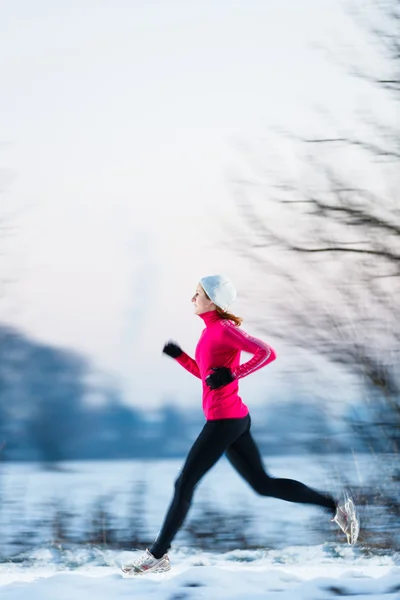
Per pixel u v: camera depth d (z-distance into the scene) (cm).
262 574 820
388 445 1417
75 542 1344
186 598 743
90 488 1731
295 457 1442
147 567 829
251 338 830
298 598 746
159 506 1516
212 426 834
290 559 1159
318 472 1388
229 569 862
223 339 837
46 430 2175
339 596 752
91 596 746
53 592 752
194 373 900
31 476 1975
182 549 1299
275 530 1352
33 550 1280
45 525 1411
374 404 1452
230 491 1588
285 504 1538
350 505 868
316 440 1442
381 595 753
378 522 1293
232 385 842
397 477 1341
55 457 2170
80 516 1420
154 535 1359
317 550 1230
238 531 1351
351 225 1562
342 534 1322
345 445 1433
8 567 1098
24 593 750
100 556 1216
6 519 1455
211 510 1408
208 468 833
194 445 838
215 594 752
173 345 905
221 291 856
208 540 1334
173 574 852
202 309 864
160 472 2064
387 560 1109
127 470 2153
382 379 1458
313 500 866
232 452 859
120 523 1390
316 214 1571
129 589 764
